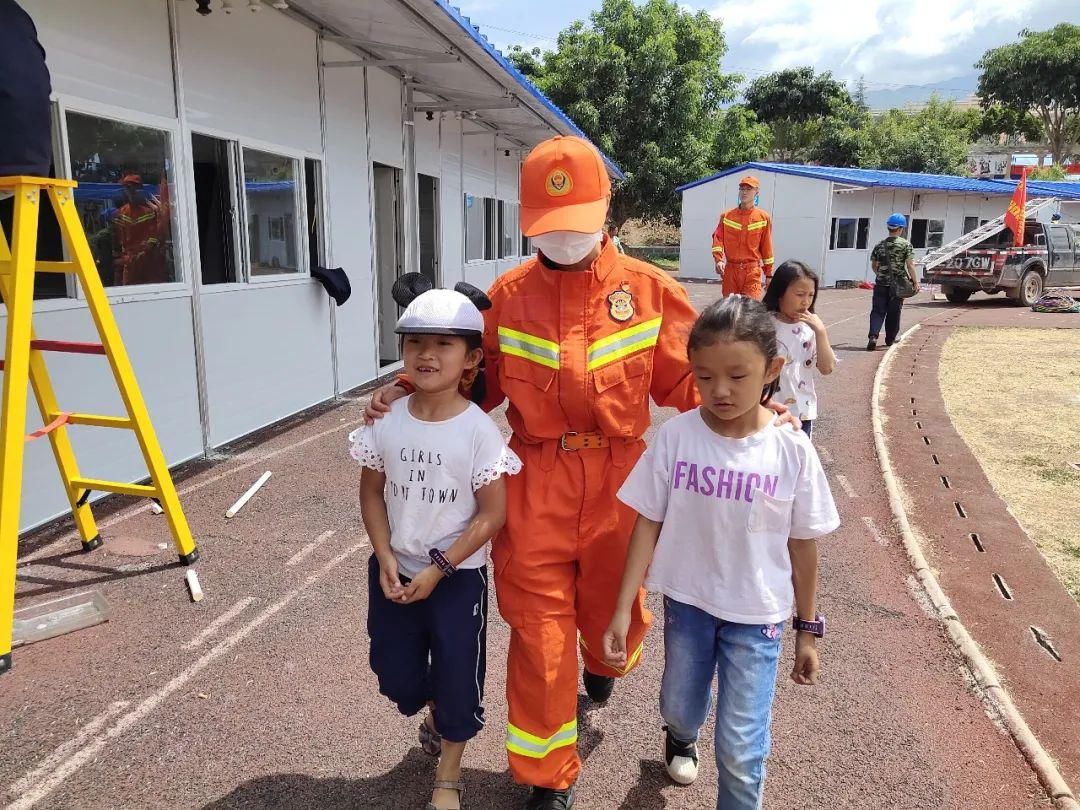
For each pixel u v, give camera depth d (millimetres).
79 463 4730
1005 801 2516
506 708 2984
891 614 3729
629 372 2275
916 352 11391
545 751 2252
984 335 13148
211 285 5934
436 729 2422
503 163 14523
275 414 6977
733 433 2088
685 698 2232
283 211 6953
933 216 25781
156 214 5320
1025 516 5000
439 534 2236
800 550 2098
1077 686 3148
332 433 6691
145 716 2861
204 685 3061
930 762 2693
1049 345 11984
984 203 26891
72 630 3441
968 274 17516
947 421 7406
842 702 3031
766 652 2092
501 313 2369
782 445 2064
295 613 3629
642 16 27109
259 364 6660
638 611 2514
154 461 3943
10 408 3260
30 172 3307
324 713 2902
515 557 2277
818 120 42875
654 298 2340
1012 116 46656
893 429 7113
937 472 5867
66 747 2686
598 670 2736
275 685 3068
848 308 18141
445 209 11242
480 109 10789
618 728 2861
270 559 4199
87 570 4027
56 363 4492
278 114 6703
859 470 5922
